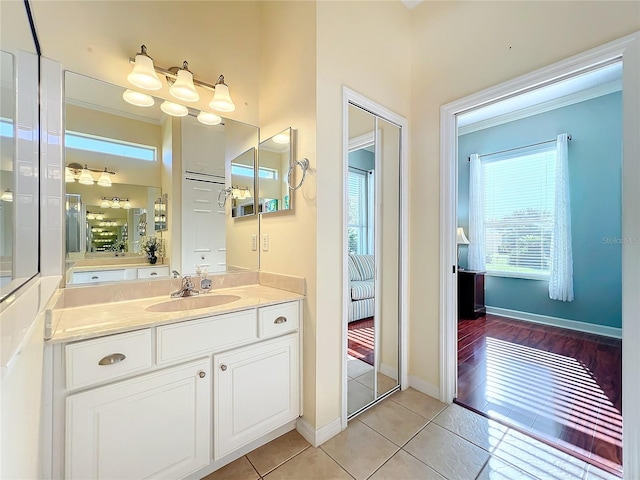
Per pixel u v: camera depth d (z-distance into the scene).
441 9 2.07
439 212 2.07
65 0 1.39
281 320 1.61
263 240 2.04
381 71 2.02
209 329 1.34
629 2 1.35
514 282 4.14
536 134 3.91
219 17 1.92
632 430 1.31
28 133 1.14
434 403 2.02
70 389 1.01
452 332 2.03
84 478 1.04
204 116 1.88
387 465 1.46
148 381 1.17
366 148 2.01
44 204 1.33
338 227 1.74
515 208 4.12
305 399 1.68
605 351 2.90
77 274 1.43
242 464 1.46
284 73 1.86
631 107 1.33
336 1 1.74
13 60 0.97
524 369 2.53
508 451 1.55
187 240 1.81
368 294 2.06
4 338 0.52
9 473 0.56
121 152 1.58
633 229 1.33
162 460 1.21
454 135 2.04
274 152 1.93
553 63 1.58
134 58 1.60
